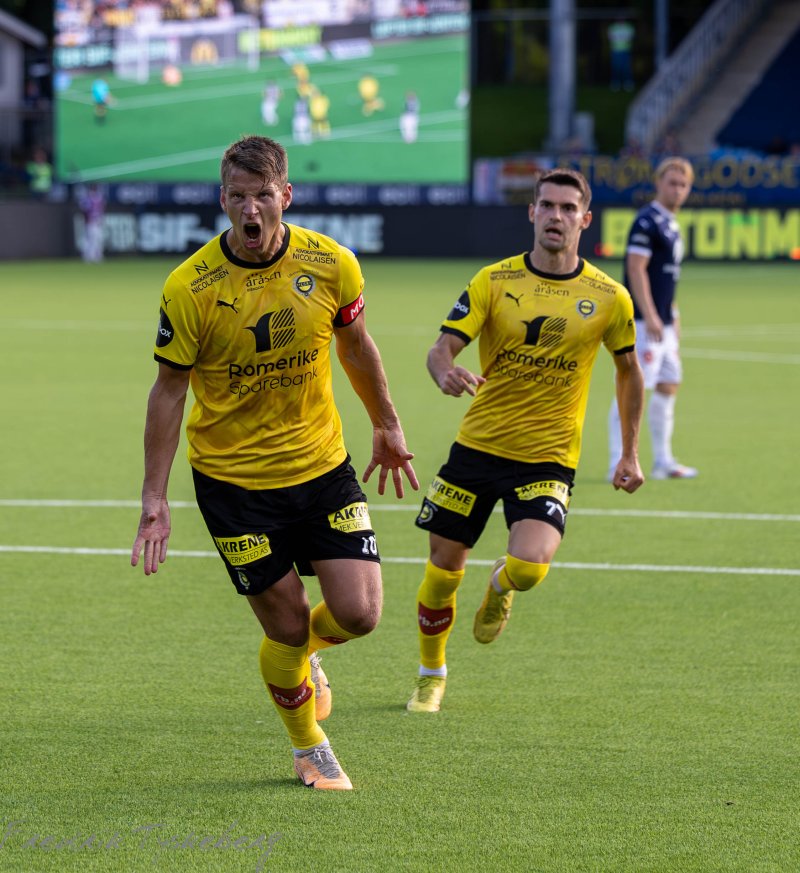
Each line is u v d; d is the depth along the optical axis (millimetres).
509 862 12188
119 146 117062
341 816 13148
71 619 19859
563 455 16641
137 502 27844
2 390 44062
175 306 13086
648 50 144875
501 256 101438
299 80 113625
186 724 15688
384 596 21250
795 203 102625
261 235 12711
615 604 20828
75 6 115562
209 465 13633
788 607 20672
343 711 16219
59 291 81562
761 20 130875
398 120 112625
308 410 13711
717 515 26859
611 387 46938
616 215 96688
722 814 13227
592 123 132000
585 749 14922
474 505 16422
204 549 24141
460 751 14875
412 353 54375
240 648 18578
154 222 107312
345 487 13938
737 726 15648
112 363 51219
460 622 19969
